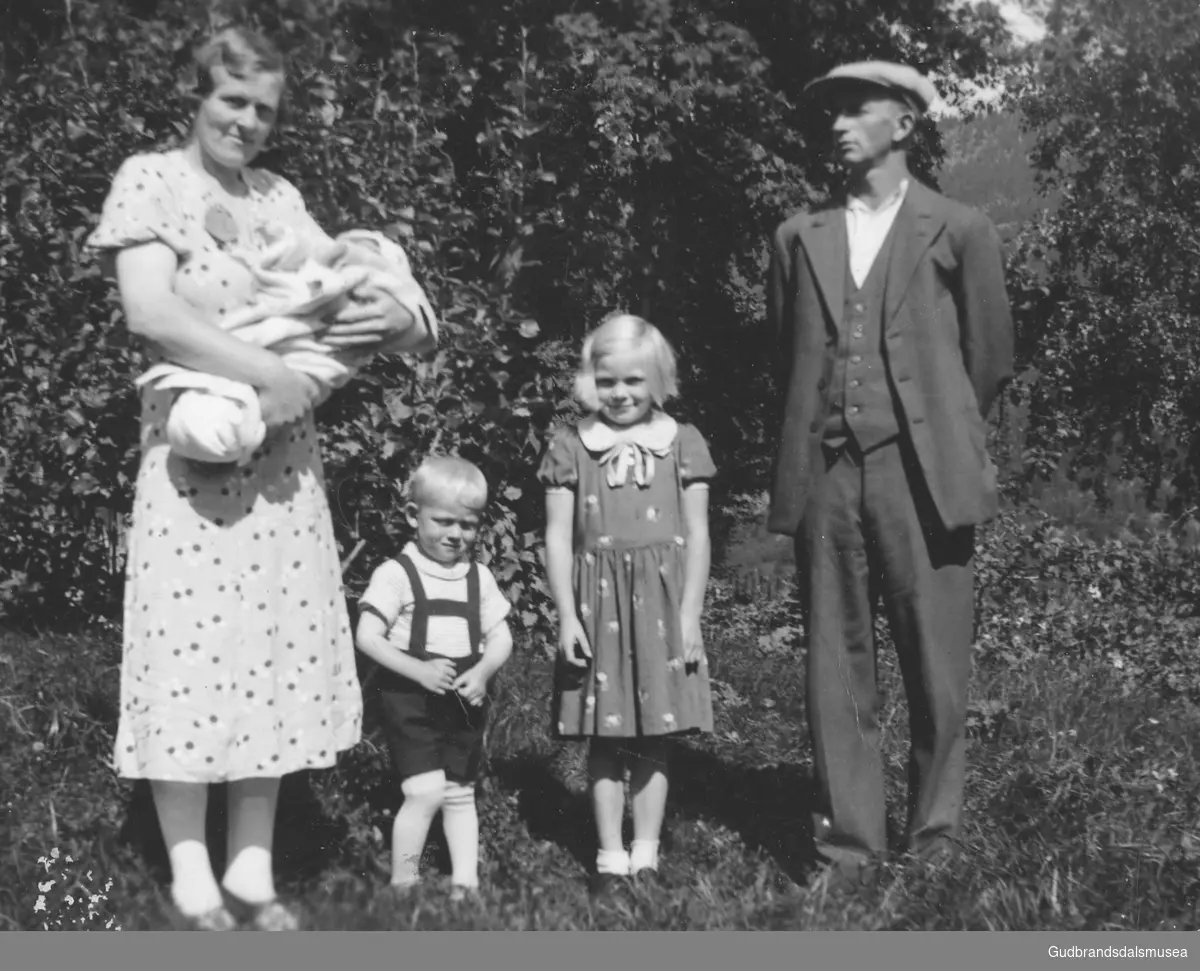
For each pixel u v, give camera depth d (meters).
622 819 4.98
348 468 6.37
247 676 3.80
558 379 8.20
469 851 4.43
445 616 4.47
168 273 3.77
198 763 3.70
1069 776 5.36
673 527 4.56
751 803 5.40
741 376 18.38
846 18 16.41
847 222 4.51
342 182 6.45
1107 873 4.40
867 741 4.57
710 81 13.38
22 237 6.72
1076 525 15.43
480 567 4.61
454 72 7.84
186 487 3.78
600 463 4.58
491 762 5.44
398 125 7.01
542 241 9.73
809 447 4.49
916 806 4.56
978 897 4.11
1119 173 15.62
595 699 4.51
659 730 4.44
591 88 10.31
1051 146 15.88
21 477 7.10
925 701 4.49
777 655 9.83
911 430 4.35
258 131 3.92
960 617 4.48
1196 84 15.02
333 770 4.93
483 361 7.12
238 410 3.66
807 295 4.51
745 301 18.14
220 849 4.46
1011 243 16.17
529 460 7.80
